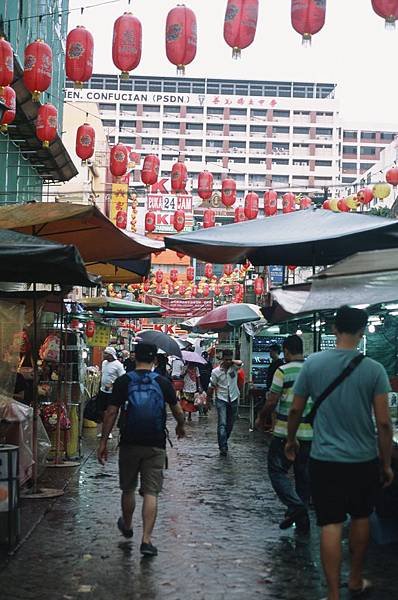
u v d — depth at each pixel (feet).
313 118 410.31
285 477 26.16
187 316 118.83
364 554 18.15
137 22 33.83
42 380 42.22
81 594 18.83
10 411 28.91
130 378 23.45
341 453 16.94
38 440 36.09
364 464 17.01
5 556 22.25
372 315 37.50
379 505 24.16
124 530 24.44
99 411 42.50
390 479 17.60
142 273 44.04
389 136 415.85
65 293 38.91
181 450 49.37
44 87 38.01
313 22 28.02
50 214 29.71
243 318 63.41
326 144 410.93
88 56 35.68
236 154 407.23
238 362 48.70
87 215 29.73
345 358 17.56
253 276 119.34
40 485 34.12
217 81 423.23
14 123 63.00
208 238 29.63
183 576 20.53
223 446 46.88
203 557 22.53
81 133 50.52
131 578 20.25
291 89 424.87
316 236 28.09
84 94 404.77
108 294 103.91
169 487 34.91
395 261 18.80
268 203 70.79
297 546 23.97
